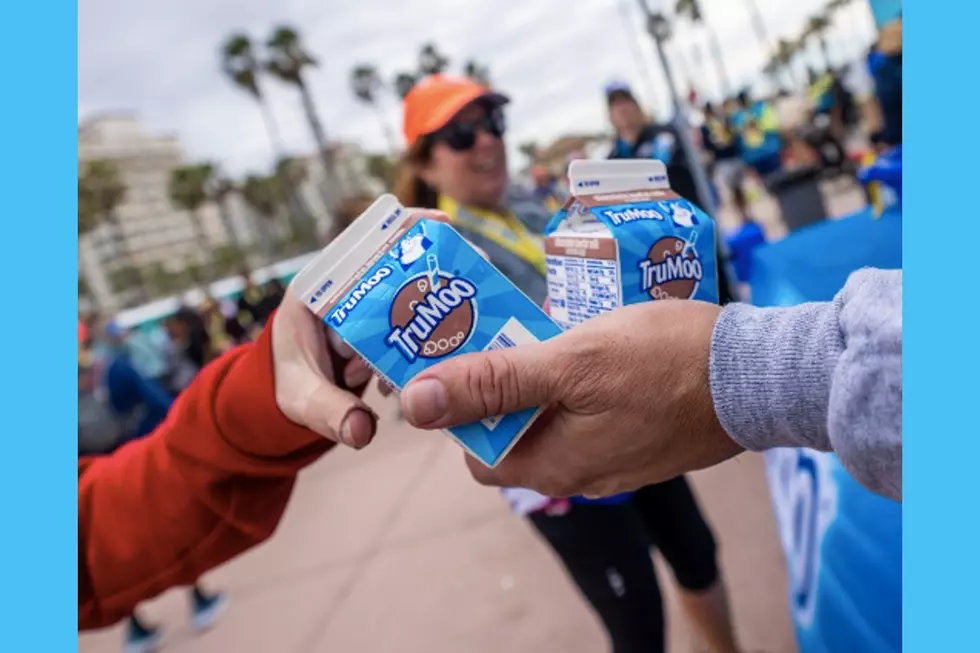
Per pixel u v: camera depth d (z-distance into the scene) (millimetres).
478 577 2654
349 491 3521
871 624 1120
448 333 704
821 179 5258
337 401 726
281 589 3066
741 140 5332
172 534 829
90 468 933
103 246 30547
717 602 1705
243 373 777
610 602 1500
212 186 31219
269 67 24719
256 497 837
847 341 590
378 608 2701
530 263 1504
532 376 660
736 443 705
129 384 3684
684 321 690
